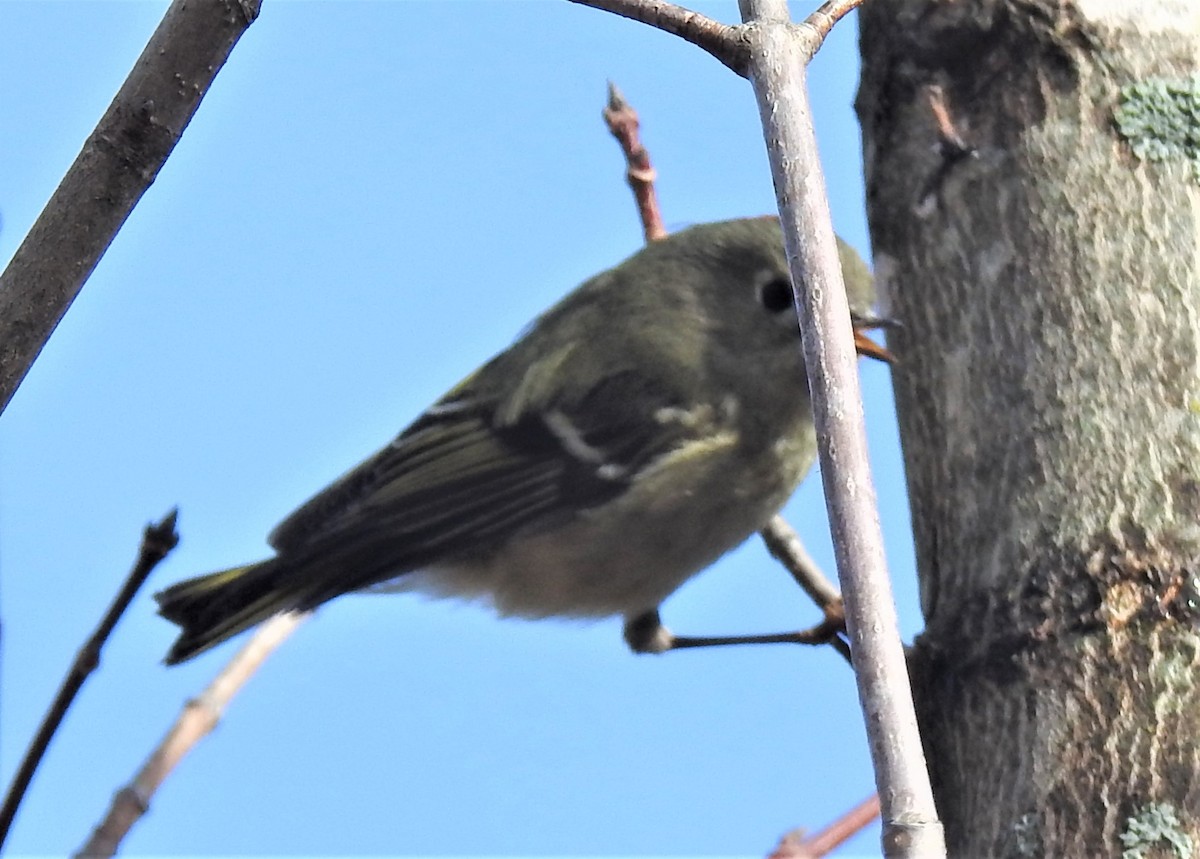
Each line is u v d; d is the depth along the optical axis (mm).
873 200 6051
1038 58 5695
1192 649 4832
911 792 3701
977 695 5074
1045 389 5273
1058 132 5582
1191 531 4961
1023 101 5684
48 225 3943
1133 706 4789
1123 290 5309
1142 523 4988
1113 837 4621
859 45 6273
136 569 4219
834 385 4293
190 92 3986
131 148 3957
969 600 5211
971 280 5594
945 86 5883
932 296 5715
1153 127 5520
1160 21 5695
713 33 4820
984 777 4973
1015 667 4996
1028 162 5586
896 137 5988
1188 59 5648
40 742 4281
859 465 4184
